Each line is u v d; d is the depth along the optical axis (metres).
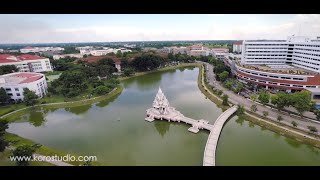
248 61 176.62
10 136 85.44
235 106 108.12
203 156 69.44
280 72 133.75
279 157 68.88
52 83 147.50
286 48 169.88
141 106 120.62
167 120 99.75
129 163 66.94
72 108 121.25
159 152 74.06
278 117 88.19
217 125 87.75
